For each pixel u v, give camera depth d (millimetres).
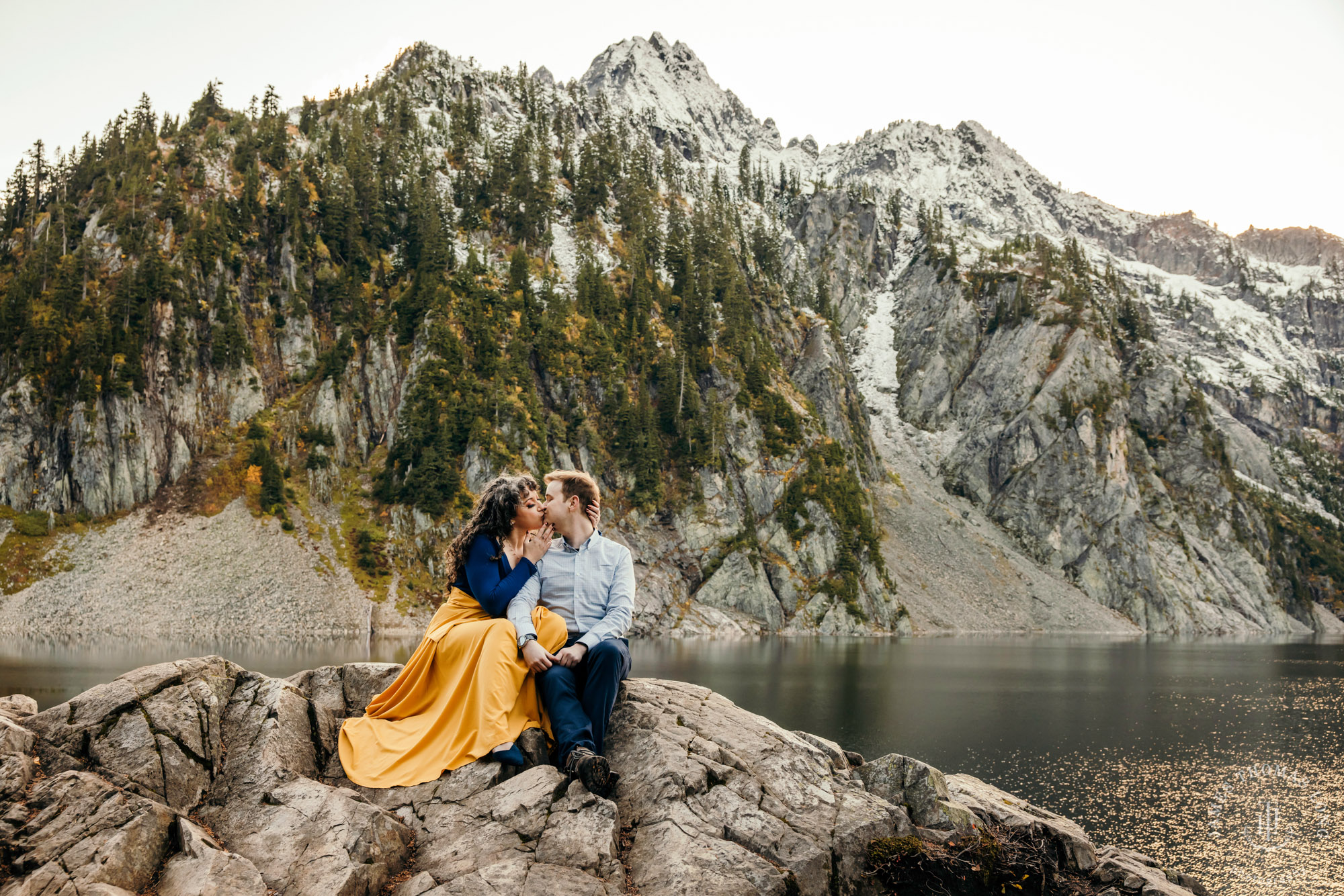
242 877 6277
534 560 8695
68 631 92250
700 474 137125
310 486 118875
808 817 8148
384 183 161875
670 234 189750
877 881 8094
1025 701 61375
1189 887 11539
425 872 6816
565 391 139500
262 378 129500
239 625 96938
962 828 9125
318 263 143250
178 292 124375
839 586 133500
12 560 100125
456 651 8359
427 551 112125
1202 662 98188
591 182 190125
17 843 6070
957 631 142875
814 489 142000
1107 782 38781
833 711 53750
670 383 146125
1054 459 179625
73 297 120688
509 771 7738
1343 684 77625
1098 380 187500
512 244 168875
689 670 70812
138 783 6988
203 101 167250
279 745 7703
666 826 7383
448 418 123688
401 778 7895
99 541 105000
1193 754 45281
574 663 8188
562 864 6789
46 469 109312
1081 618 157375
